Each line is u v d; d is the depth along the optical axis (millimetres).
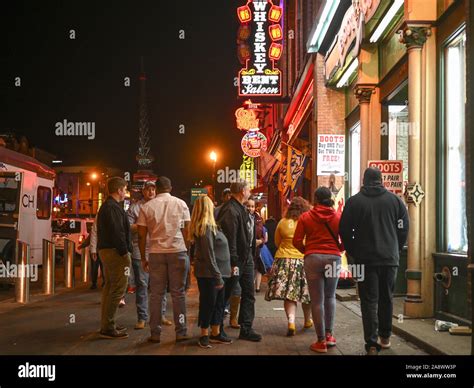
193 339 7387
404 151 11930
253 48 20047
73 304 11008
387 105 11617
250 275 7445
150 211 7254
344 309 9969
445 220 8164
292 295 7590
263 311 9984
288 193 18312
